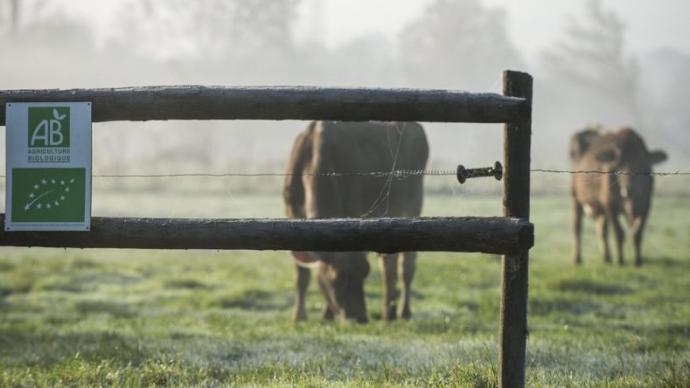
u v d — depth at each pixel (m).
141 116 5.09
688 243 27.47
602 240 24.14
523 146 5.14
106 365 7.05
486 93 5.11
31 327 12.08
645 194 22.98
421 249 5.07
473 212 32.41
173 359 7.51
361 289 11.80
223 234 5.08
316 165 12.40
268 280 19.48
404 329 11.19
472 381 6.16
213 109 5.02
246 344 9.08
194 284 18.97
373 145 13.13
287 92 4.99
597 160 23.88
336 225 5.06
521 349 5.18
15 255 24.12
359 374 6.78
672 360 7.52
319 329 10.95
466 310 14.52
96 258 23.78
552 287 17.42
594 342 9.44
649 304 15.09
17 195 5.16
